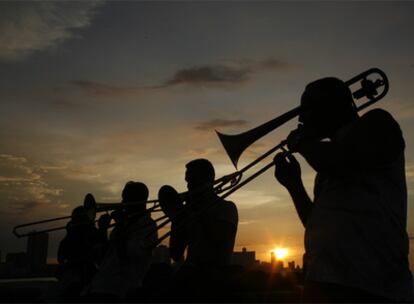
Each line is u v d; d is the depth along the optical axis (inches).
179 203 164.2
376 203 96.0
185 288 149.1
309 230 103.0
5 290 218.1
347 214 97.1
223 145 141.3
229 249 157.6
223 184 143.7
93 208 191.2
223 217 158.1
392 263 93.7
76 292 215.2
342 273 93.8
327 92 106.7
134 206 187.9
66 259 225.0
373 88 121.0
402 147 96.8
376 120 95.9
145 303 161.5
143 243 183.6
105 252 189.3
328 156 96.8
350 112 107.7
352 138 95.8
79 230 225.3
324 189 104.2
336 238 96.3
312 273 98.4
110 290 177.8
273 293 142.5
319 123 106.7
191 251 158.7
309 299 97.8
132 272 181.3
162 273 177.3
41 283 227.3
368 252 93.4
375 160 94.8
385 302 91.7
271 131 128.6
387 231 94.6
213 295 145.2
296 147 107.5
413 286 96.3
